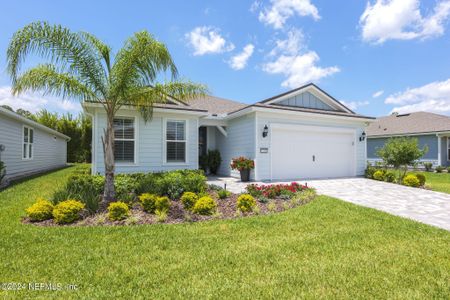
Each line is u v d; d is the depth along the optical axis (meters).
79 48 5.92
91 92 6.20
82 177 7.86
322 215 5.55
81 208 5.12
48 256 3.40
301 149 12.36
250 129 11.73
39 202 5.24
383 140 22.59
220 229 4.59
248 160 11.20
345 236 4.29
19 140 13.05
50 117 25.73
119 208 5.10
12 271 3.00
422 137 20.11
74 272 2.99
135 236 4.18
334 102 13.88
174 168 10.80
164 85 6.90
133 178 7.95
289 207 6.26
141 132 10.23
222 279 2.89
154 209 5.60
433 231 4.59
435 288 2.74
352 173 13.62
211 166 14.04
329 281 2.87
